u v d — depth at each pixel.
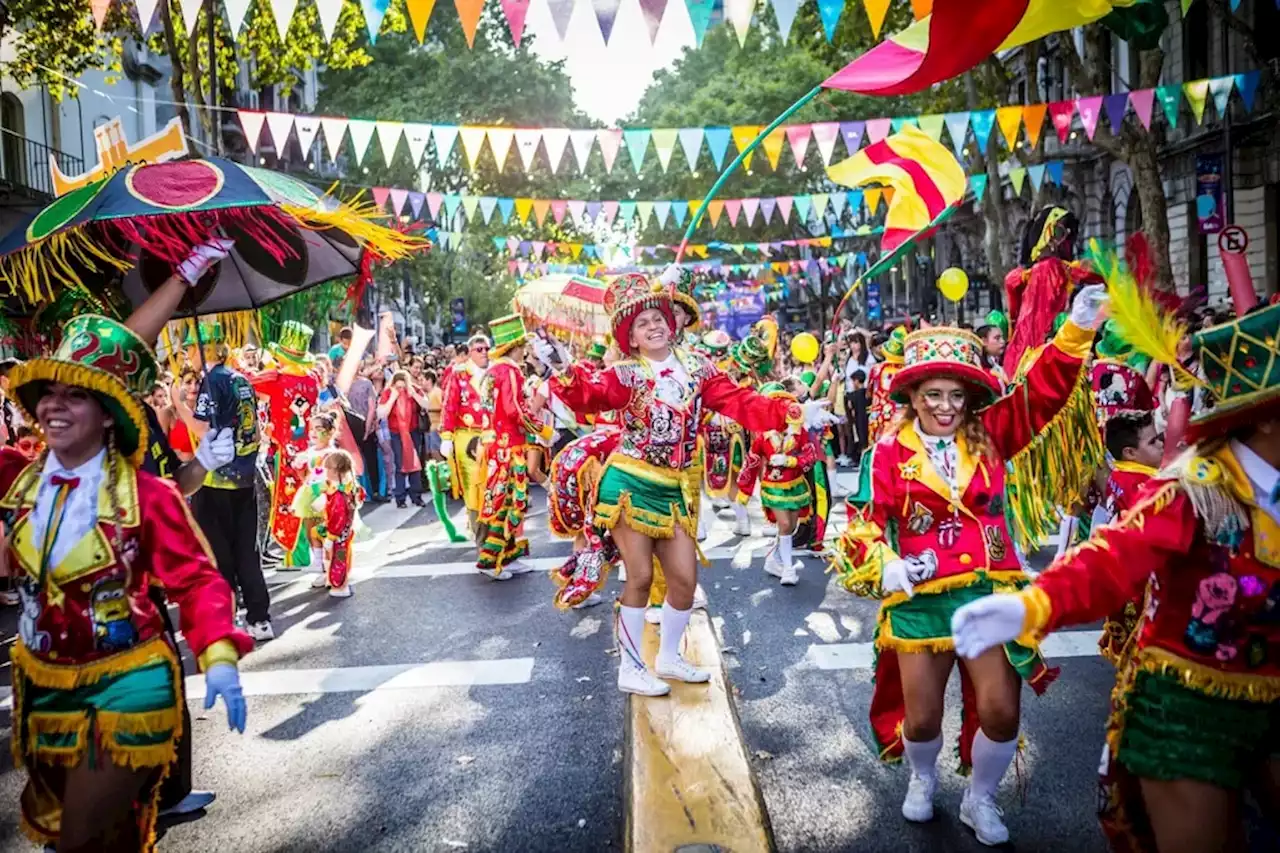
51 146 23.22
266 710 5.62
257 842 4.03
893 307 41.03
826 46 19.64
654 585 6.41
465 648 6.74
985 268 33.00
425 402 15.12
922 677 3.76
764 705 5.43
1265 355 2.47
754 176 30.45
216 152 16.78
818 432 9.17
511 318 8.74
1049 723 4.99
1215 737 2.64
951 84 21.33
